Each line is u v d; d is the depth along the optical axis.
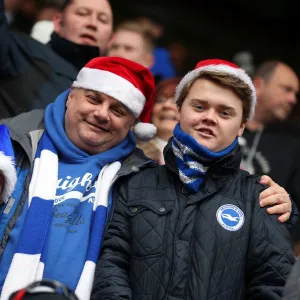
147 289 2.74
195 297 2.70
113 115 3.12
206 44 7.74
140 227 2.83
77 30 3.96
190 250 2.77
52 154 3.09
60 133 3.14
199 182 2.88
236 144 2.96
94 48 3.93
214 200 2.87
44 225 2.90
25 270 2.81
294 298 2.46
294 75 4.73
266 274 2.74
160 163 3.80
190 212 2.83
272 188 2.92
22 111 3.62
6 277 2.81
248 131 4.43
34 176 3.02
